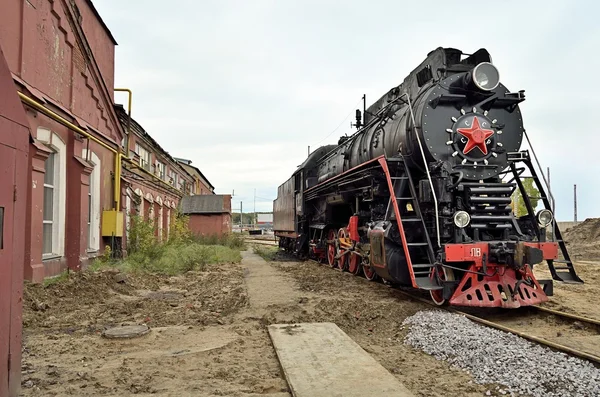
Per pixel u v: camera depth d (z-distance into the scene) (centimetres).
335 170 1491
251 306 851
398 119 994
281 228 2653
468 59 969
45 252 998
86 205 1136
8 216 351
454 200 833
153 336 636
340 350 539
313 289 1063
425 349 584
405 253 811
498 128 877
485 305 725
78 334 641
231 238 3362
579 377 443
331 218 1563
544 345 557
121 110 1569
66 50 1053
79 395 412
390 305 834
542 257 734
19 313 373
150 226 1723
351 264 1342
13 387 363
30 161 850
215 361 518
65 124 973
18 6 822
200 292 1055
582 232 3117
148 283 1151
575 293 1048
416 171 950
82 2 1219
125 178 1589
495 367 486
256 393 420
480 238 820
